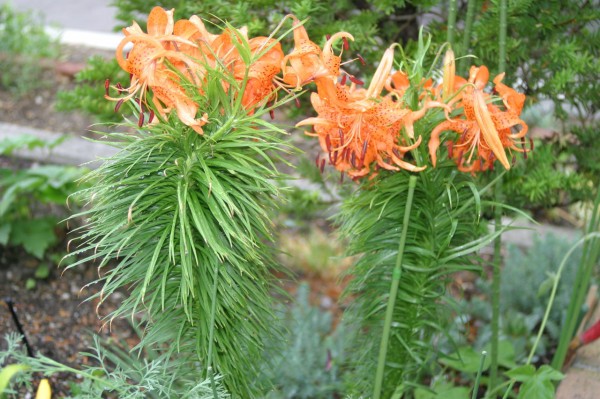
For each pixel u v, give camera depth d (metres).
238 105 1.66
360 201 2.09
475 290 3.77
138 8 2.92
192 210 1.71
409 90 1.88
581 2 2.75
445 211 2.16
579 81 2.72
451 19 2.27
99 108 3.03
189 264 1.74
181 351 2.07
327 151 1.92
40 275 3.55
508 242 4.06
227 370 1.99
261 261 1.89
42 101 5.33
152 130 1.75
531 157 2.80
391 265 2.21
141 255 1.86
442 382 2.93
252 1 2.63
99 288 3.55
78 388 2.64
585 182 2.88
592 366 2.77
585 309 3.28
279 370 2.92
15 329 3.17
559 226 4.28
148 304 2.00
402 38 3.04
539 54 2.78
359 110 1.79
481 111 1.80
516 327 3.28
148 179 1.77
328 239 4.12
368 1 2.74
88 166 4.46
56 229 3.85
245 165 1.72
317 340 3.11
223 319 1.91
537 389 2.25
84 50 6.09
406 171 2.01
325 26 2.67
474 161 1.99
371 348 2.36
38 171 3.64
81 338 3.19
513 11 2.53
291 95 1.76
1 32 5.65
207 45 1.63
